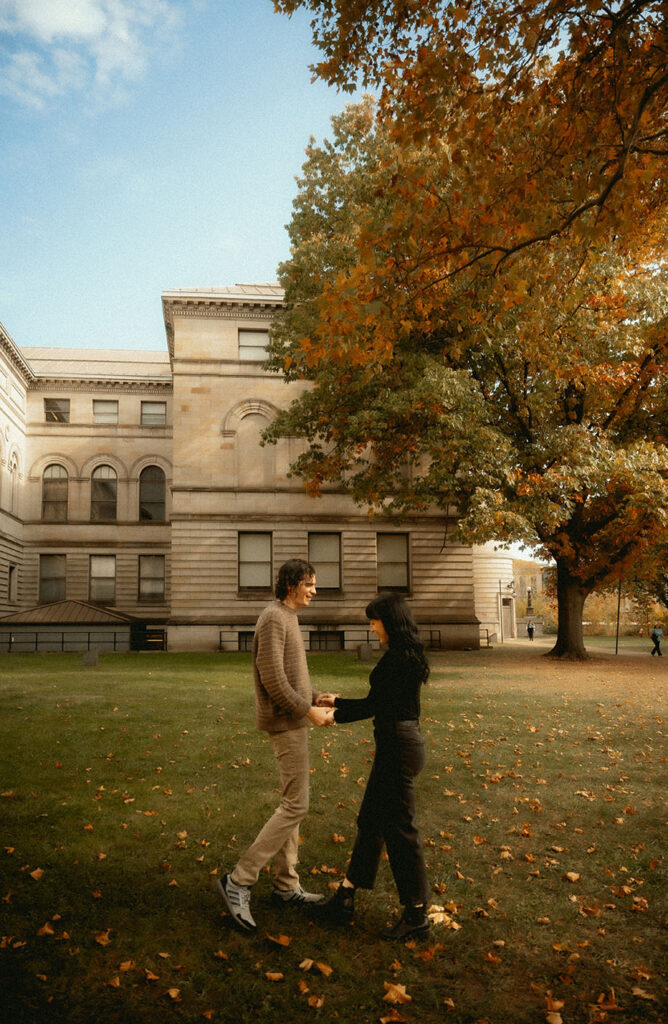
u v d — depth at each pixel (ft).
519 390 67.05
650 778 24.66
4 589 118.93
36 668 63.00
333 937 13.17
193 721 33.99
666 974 12.07
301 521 100.07
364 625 99.60
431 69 19.93
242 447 100.58
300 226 62.28
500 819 20.17
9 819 19.08
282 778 13.87
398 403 58.29
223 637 97.04
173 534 98.27
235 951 12.59
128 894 14.70
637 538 70.59
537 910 14.48
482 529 55.88
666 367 65.92
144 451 135.03
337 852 17.38
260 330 102.37
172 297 100.01
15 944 12.41
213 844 17.74
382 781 13.43
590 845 18.17
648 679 56.34
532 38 19.43
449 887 15.53
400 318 22.31
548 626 205.57
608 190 18.97
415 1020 10.75
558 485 59.82
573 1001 11.30
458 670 63.41
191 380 100.53
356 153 58.65
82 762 25.73
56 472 133.59
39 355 148.56
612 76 19.85
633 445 61.46
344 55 22.15
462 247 21.50
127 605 130.52
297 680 13.93
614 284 55.93
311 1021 10.66
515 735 31.99
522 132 21.31
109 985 11.38
